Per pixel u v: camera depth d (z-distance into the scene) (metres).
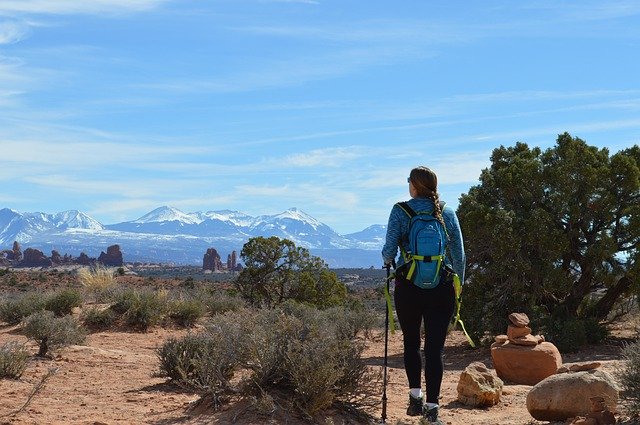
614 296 24.38
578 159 23.17
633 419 7.46
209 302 28.33
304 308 22.48
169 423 7.52
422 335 21.45
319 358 7.86
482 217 22.61
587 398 8.34
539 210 22.64
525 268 22.23
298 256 38.41
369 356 20.30
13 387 10.70
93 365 14.25
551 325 22.06
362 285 137.75
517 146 25.78
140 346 19.56
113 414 8.20
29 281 87.56
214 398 8.12
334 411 8.06
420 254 7.11
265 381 8.12
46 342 15.26
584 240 23.72
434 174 7.39
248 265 38.25
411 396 7.42
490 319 22.98
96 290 29.61
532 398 8.70
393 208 7.39
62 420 7.70
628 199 23.55
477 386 10.43
